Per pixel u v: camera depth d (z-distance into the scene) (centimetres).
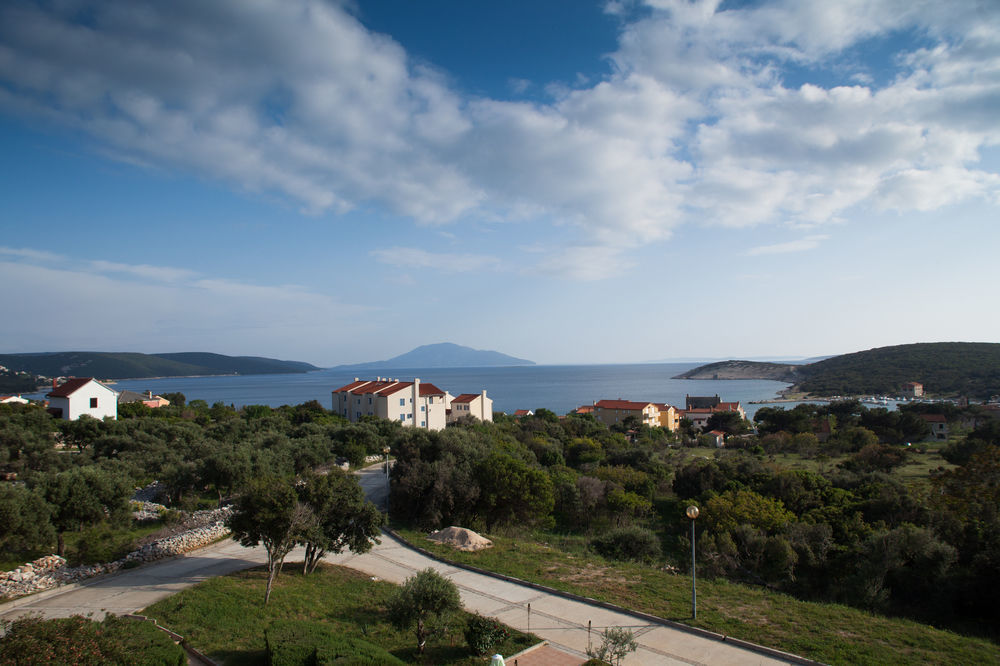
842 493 4791
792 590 3319
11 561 2677
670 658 1780
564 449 8000
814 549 3622
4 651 1229
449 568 2864
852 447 9306
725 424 12975
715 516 4303
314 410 10350
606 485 5416
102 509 3025
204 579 2528
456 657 1789
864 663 1725
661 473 6500
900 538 3169
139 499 4388
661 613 2172
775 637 1930
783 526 3922
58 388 7856
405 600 1880
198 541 3181
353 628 2005
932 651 1819
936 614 2833
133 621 1900
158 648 1488
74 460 5106
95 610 2123
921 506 4109
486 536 3706
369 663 1512
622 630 1947
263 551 3080
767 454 9506
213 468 4181
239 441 6391
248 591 2319
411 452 4975
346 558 3031
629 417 12781
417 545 3291
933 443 10169
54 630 1341
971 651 1819
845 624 2055
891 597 3036
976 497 4094
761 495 4991
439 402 10669
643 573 2766
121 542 3069
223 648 1766
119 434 6169
